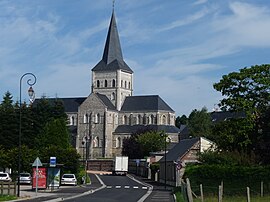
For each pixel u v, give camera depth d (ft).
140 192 183.42
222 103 211.82
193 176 156.76
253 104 205.46
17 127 327.26
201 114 479.00
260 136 186.09
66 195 156.56
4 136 323.78
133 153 463.83
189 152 240.53
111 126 537.24
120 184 255.29
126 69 568.82
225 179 155.12
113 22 573.74
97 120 532.32
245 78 208.44
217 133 209.15
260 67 207.92
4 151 278.87
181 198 130.72
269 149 174.19
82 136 533.96
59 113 381.60
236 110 206.80
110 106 544.21
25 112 337.93
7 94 446.60
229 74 211.61
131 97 563.89
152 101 552.41
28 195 150.30
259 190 152.35
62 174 241.55
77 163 265.13
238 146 198.29
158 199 141.59
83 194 164.55
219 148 201.46
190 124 482.28
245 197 143.13
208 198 138.72
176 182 228.84
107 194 167.12
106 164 453.99
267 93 207.00
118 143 538.47
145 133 474.90
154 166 312.29
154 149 456.86
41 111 370.53
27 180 231.91
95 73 564.71
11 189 150.00
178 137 524.11
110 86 558.56
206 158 176.45
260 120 189.16
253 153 173.99
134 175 383.86
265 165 164.86
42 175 179.83
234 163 170.71
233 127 203.31
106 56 567.18
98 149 527.81
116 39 571.28
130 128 542.57
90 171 442.09
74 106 572.10
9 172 274.57
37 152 265.54
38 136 321.93
